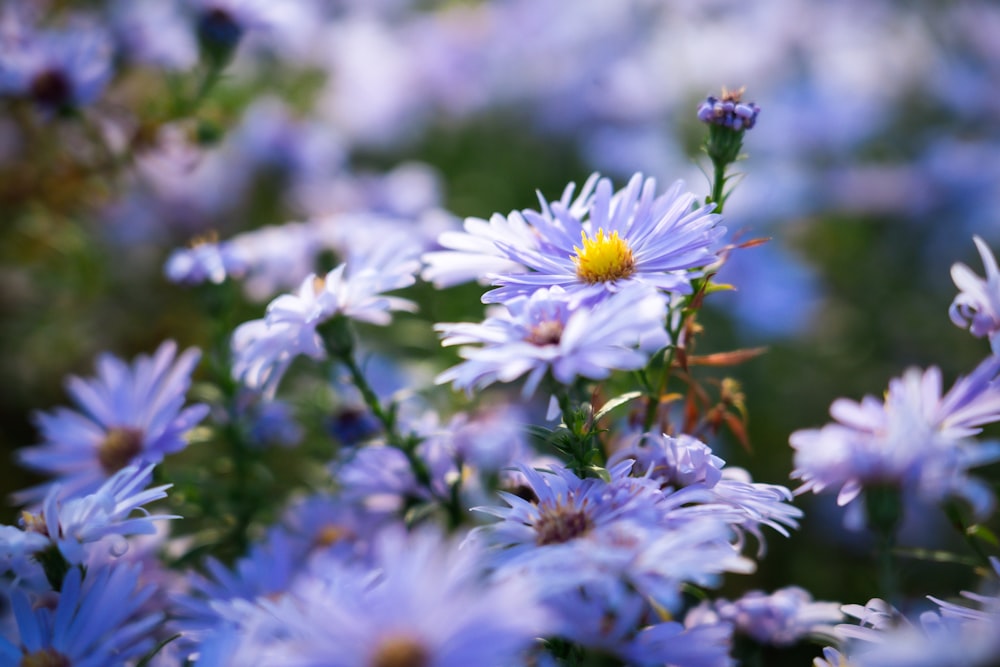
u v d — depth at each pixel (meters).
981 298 0.31
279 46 0.67
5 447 0.51
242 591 0.35
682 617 0.33
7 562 0.31
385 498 0.37
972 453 0.32
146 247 0.57
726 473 0.32
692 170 0.64
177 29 0.52
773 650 0.35
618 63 0.73
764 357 0.56
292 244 0.41
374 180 0.58
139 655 0.32
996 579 0.32
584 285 0.31
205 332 0.51
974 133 0.72
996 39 0.75
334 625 0.26
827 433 0.31
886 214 0.66
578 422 0.31
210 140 0.49
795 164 0.69
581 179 0.70
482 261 0.32
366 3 0.78
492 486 0.36
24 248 0.53
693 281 0.32
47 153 0.51
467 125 0.75
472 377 0.29
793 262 0.59
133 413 0.37
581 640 0.28
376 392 0.41
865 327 0.60
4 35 0.46
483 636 0.26
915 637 0.29
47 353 0.53
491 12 0.78
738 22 0.76
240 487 0.39
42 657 0.30
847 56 0.75
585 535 0.29
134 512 0.38
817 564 0.44
